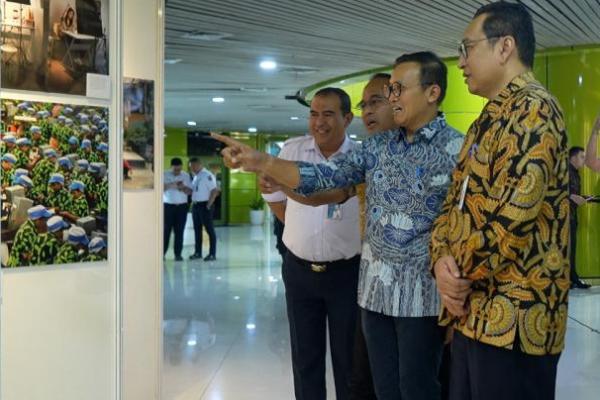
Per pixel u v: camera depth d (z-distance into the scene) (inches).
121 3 77.1
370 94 93.6
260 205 777.6
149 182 121.2
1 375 73.9
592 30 253.6
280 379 150.7
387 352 78.4
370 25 233.3
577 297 250.2
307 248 102.3
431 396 76.8
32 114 74.7
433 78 75.3
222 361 165.6
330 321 104.7
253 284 283.0
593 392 140.0
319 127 104.3
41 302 75.9
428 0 200.4
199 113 541.3
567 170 58.2
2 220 73.3
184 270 327.6
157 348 124.5
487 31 60.8
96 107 77.4
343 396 104.3
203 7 206.4
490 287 58.7
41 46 74.5
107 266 76.9
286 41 259.0
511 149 55.5
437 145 75.5
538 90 57.9
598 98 292.4
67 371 76.9
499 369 57.8
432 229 69.9
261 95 420.8
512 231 54.5
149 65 119.5
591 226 281.0
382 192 77.0
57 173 76.2
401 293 75.3
